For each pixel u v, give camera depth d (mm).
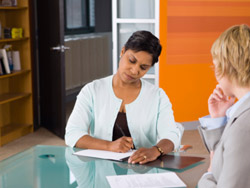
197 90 5574
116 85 2297
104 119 2275
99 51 8375
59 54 5004
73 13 7895
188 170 1820
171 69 5430
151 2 5332
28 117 5371
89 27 8359
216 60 1299
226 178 1192
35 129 5477
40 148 2182
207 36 5516
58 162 1947
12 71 5047
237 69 1244
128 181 1667
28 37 5191
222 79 1300
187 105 5562
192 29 5438
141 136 2277
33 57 5367
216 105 1646
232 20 5594
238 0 5562
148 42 2094
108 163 1924
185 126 5574
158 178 1702
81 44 7727
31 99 5328
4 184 1666
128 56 2135
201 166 1877
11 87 5359
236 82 1266
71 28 7766
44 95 5480
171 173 1768
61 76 5008
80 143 2178
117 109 2268
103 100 2295
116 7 5340
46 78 5371
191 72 5512
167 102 2301
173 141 2152
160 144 2078
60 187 1630
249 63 1233
